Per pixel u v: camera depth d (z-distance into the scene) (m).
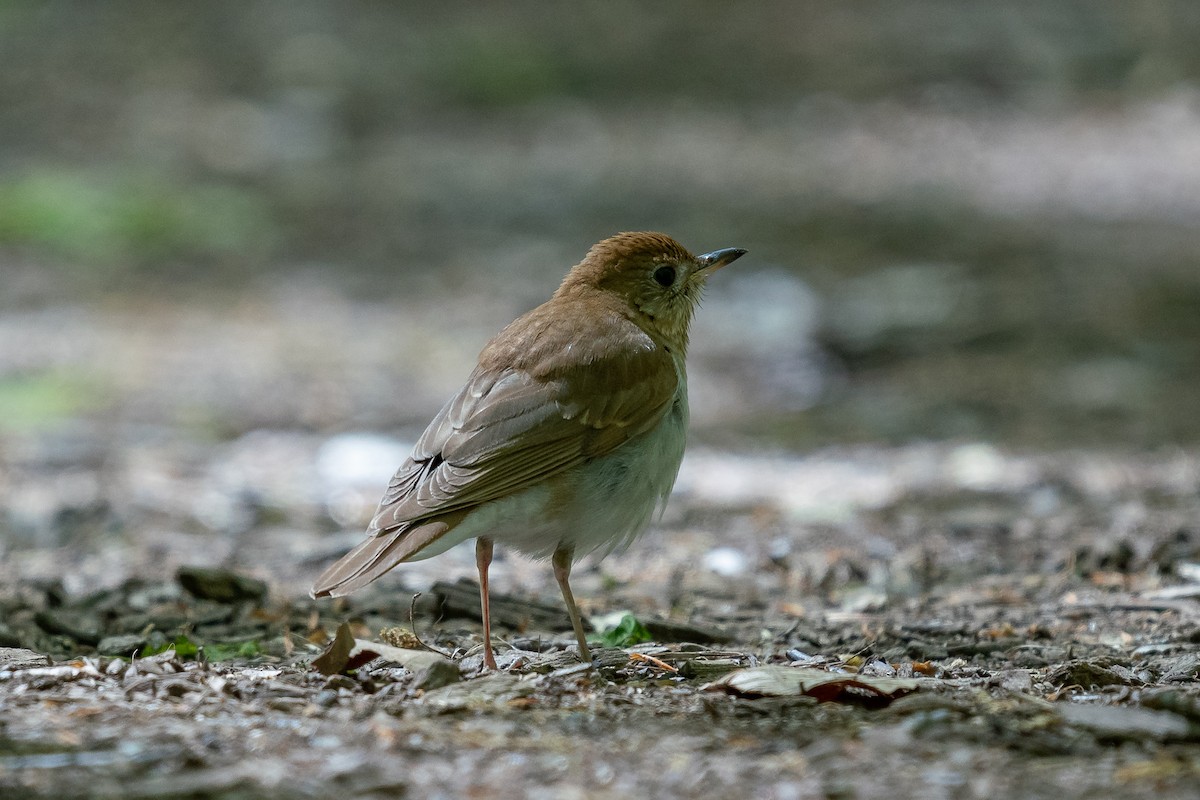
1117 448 14.29
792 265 22.25
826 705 6.53
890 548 10.97
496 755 5.76
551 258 23.02
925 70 35.53
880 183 27.97
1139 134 31.28
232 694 6.55
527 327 7.94
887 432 15.36
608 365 7.68
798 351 18.47
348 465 14.44
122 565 10.95
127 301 21.17
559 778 5.50
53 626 8.70
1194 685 7.13
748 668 7.11
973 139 31.33
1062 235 24.08
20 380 17.33
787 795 5.30
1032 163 29.41
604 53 36.72
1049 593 9.73
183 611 9.23
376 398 16.88
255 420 16.06
